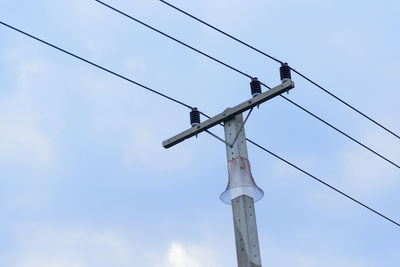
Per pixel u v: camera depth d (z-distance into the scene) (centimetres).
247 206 1543
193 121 1694
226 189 1577
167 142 1714
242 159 1598
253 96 1622
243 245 1498
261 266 1486
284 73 1590
